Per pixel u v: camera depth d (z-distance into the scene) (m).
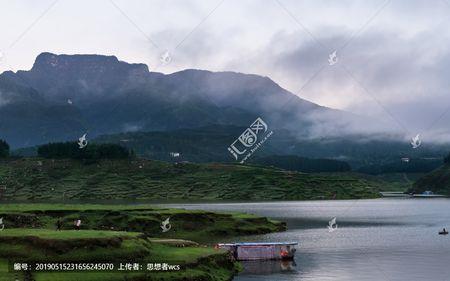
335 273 91.94
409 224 194.00
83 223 129.75
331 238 144.88
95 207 145.62
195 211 151.25
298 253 116.19
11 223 119.00
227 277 83.44
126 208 147.75
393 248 124.06
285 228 168.12
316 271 93.50
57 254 70.62
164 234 134.50
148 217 138.12
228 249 102.69
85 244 72.69
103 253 72.31
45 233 77.56
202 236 138.50
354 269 95.81
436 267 98.12
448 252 117.81
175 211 148.88
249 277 86.88
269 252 105.62
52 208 137.38
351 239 143.25
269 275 88.88
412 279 87.44
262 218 164.62
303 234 153.62
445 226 185.38
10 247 72.19
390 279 87.06
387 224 193.12
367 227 180.62
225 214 156.38
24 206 143.12
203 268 79.50
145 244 80.31
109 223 132.88
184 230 140.00
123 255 73.31
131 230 131.75
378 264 100.81
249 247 105.56
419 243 134.38
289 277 87.25
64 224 125.88
